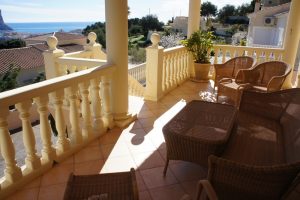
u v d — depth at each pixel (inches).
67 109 150.3
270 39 630.5
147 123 145.6
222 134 92.0
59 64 161.9
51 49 162.6
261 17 658.8
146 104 177.8
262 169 56.4
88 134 120.7
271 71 167.6
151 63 177.3
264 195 60.8
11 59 617.6
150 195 87.2
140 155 112.2
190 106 119.6
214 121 103.5
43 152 100.4
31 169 94.2
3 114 78.7
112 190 67.2
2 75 518.3
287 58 220.7
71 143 114.0
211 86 225.9
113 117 139.0
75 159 108.6
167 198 85.9
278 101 110.3
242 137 92.7
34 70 628.7
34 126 289.1
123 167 103.3
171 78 210.8
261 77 171.3
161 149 117.3
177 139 88.8
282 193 60.5
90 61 152.8
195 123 101.1
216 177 64.4
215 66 197.9
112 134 131.7
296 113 95.5
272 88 148.0
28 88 87.0
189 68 247.4
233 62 193.9
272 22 633.6
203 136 90.2
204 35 230.8
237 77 172.4
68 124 156.6
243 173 59.4
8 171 86.7
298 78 206.5
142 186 91.6
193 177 96.7
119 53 130.3
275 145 88.0
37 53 682.8
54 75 163.9
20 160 228.2
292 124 93.0
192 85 229.6
